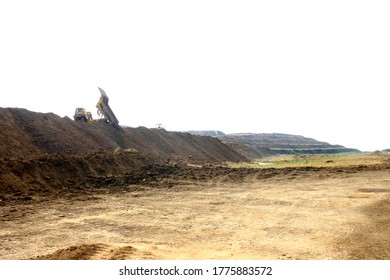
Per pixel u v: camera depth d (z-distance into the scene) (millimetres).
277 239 11312
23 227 13125
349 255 9414
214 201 18531
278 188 22531
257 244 10781
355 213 14703
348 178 25672
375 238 11039
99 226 13383
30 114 35156
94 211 16062
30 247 10656
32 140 30578
